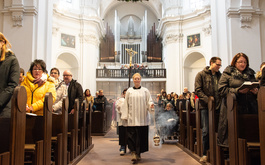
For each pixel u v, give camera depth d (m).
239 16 7.98
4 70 2.78
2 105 2.60
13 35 8.00
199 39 18.44
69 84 5.32
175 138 7.34
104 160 4.80
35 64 3.50
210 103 3.88
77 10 19.47
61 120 3.81
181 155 5.23
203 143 4.25
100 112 9.14
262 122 2.45
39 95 3.44
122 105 4.91
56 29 17.83
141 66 22.33
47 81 3.66
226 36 8.06
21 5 7.93
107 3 23.70
